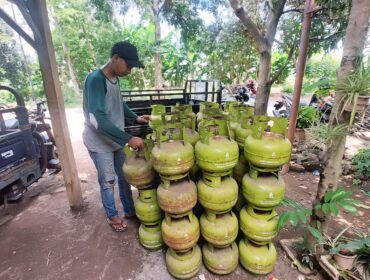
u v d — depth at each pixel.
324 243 1.75
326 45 3.76
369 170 3.25
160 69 9.72
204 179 1.65
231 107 2.25
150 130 2.86
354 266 1.64
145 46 9.95
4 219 2.59
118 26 10.02
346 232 2.23
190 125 1.92
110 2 7.17
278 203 1.58
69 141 2.60
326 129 1.77
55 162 3.76
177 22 5.76
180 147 1.54
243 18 3.43
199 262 1.79
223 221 1.69
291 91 10.67
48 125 3.83
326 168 1.70
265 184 1.56
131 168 1.84
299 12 3.79
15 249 2.15
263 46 3.55
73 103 11.27
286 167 3.52
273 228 1.66
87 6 10.10
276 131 1.60
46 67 2.31
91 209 2.75
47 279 1.84
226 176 1.69
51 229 2.41
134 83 11.33
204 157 1.48
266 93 3.75
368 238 1.61
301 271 1.80
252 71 11.41
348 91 1.46
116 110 2.16
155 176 1.89
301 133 4.38
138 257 2.02
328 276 1.72
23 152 2.99
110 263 1.97
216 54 7.68
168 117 2.16
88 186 3.30
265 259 1.71
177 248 1.65
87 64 12.57
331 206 1.60
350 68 1.46
